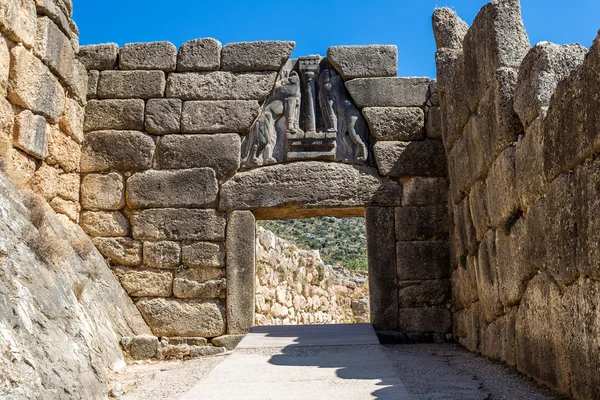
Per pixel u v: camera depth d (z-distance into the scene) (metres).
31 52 8.72
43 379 5.26
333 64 10.56
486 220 7.85
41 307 6.17
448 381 6.30
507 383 6.12
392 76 10.53
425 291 9.94
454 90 9.05
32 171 8.74
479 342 8.30
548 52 6.10
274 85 10.56
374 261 10.02
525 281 6.43
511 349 6.91
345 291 19.75
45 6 9.01
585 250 4.83
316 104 10.56
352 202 10.12
